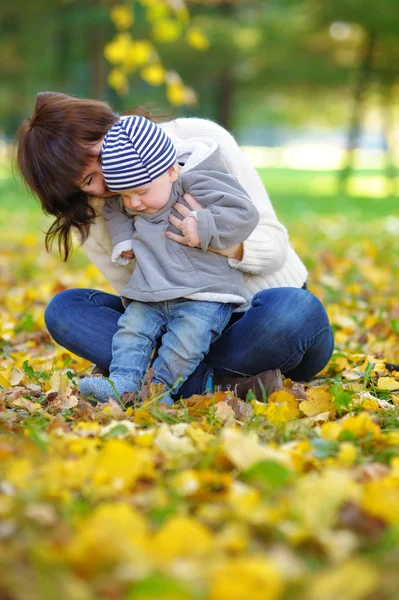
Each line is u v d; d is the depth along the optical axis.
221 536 1.56
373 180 28.09
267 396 3.04
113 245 3.11
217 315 2.99
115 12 10.77
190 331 2.95
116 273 3.38
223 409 2.66
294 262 3.42
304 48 25.12
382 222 12.13
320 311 3.10
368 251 8.04
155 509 1.71
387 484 1.90
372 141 62.56
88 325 3.26
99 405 2.87
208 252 3.01
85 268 7.34
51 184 2.99
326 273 7.09
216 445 2.17
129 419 2.71
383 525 1.69
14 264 7.61
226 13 26.78
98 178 3.00
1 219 12.30
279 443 2.42
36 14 23.16
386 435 2.39
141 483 1.98
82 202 3.10
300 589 1.37
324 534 1.56
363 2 20.56
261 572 1.33
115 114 3.06
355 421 2.42
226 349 3.14
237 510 1.67
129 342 3.04
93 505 1.83
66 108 2.95
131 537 1.52
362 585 1.32
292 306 3.05
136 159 2.85
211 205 2.95
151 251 3.00
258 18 24.77
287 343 3.07
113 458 1.97
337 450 2.28
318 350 3.21
